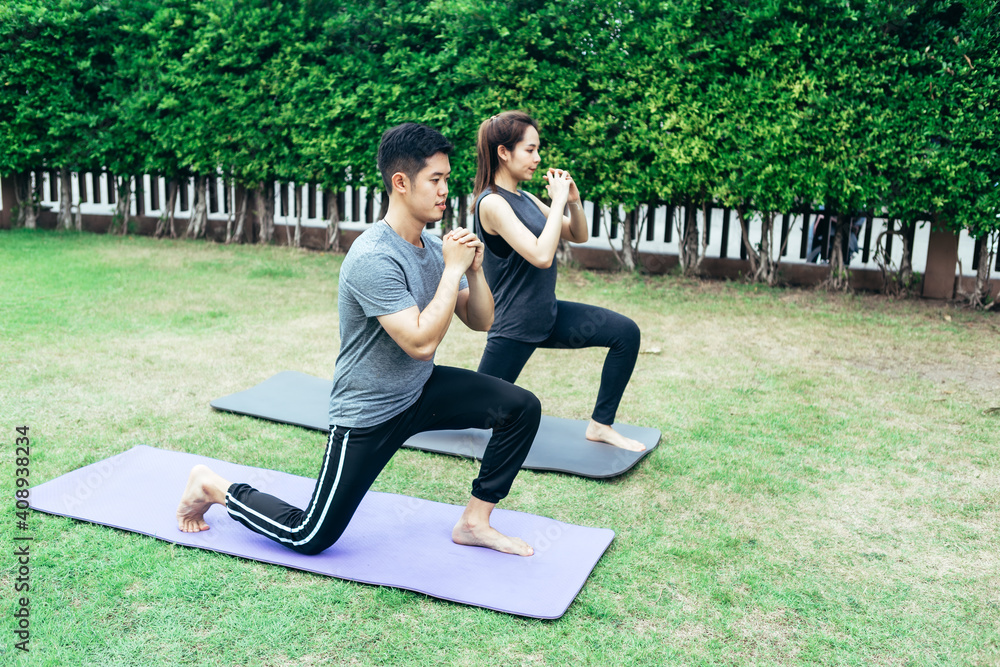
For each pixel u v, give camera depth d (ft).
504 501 11.75
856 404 16.35
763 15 24.70
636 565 9.89
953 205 24.09
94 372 17.21
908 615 8.88
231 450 13.32
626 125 27.50
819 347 20.66
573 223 13.34
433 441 13.92
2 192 38.40
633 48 26.96
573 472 12.58
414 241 9.22
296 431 14.26
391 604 8.84
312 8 31.63
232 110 32.96
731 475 12.75
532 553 9.96
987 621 8.79
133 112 34.17
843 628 8.61
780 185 25.58
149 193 39.11
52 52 34.35
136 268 29.22
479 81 28.48
